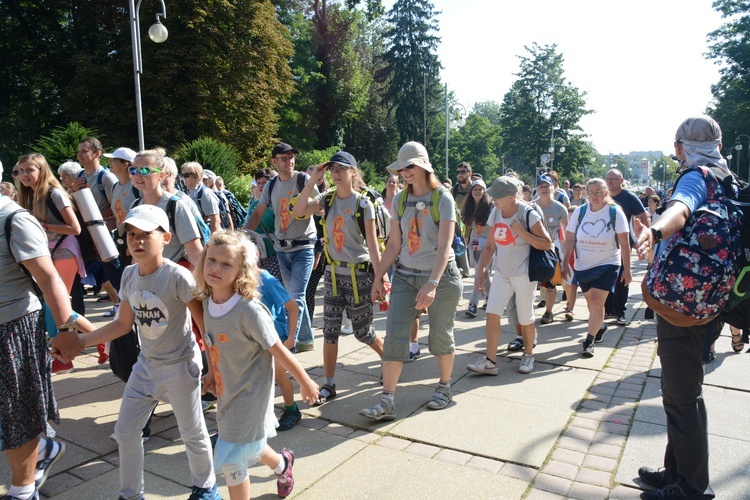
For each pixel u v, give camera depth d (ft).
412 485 9.74
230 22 84.94
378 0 99.19
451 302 13.06
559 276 21.99
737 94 143.74
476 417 12.72
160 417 13.02
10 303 8.36
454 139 244.63
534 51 192.85
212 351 8.53
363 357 17.58
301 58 131.13
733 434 11.65
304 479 10.00
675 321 8.45
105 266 14.58
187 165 16.89
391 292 13.08
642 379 15.23
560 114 191.31
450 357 13.34
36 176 13.10
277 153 16.71
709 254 8.14
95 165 18.70
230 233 8.48
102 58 81.00
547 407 13.28
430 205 12.61
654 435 11.64
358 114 163.53
